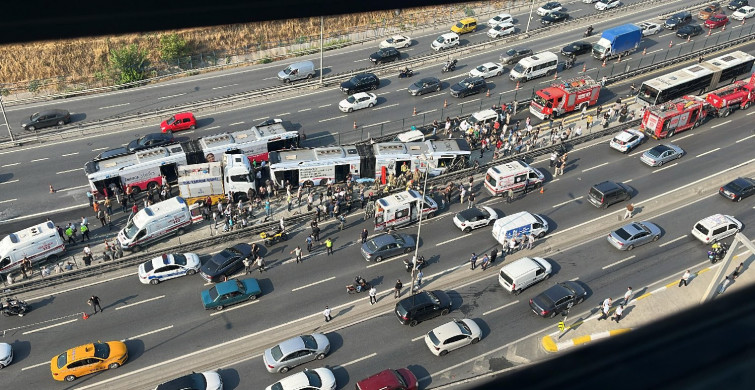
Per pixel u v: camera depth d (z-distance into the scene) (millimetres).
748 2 100562
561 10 98125
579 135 67250
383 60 83312
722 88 71125
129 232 51875
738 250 51906
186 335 44594
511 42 89875
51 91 79625
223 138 61375
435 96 75688
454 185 60625
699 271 49812
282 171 58250
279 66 84500
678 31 89500
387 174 60500
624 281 49312
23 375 41375
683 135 68250
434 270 50750
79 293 48094
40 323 45344
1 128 69250
